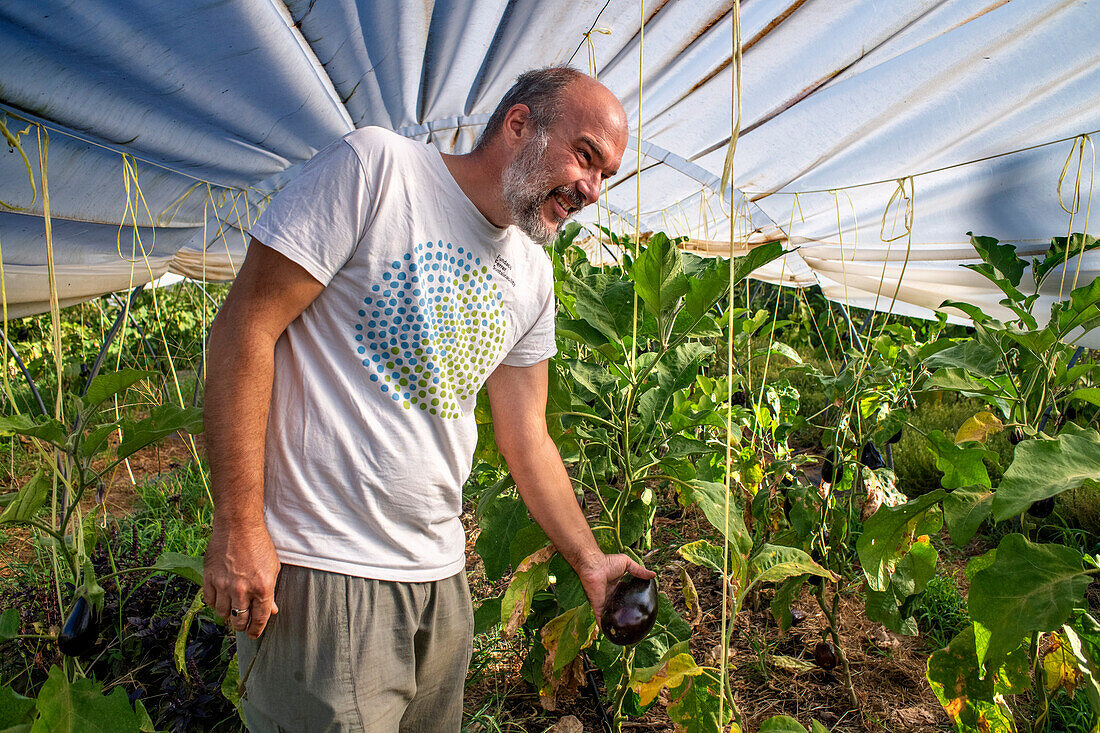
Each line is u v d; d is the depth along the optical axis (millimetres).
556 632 1854
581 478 2166
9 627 1586
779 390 3455
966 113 2512
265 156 2957
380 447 1412
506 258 1544
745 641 2889
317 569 1387
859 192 3236
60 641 1517
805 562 1567
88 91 1844
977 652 1457
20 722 1404
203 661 2408
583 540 1712
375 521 1430
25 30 1515
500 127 1435
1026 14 2039
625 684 2174
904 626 2385
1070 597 1240
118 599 2545
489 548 2051
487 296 1512
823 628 2963
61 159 2137
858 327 7207
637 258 1738
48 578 2508
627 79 2908
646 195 4238
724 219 4219
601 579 1690
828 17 2277
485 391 1921
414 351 1420
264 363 1298
